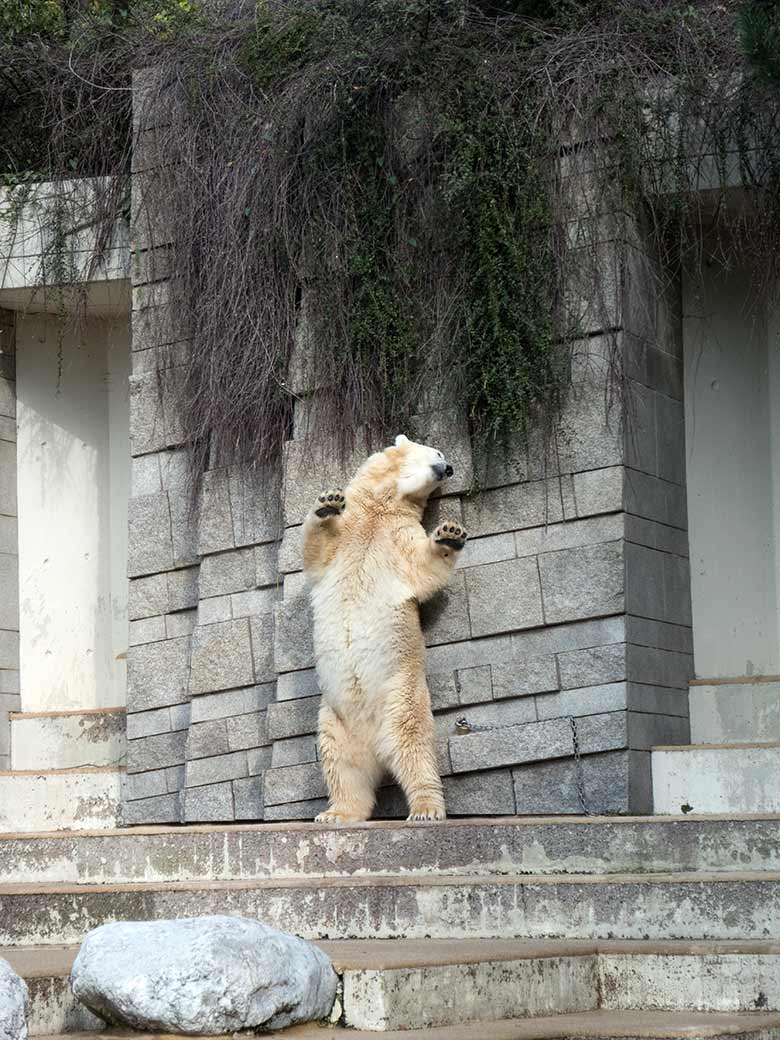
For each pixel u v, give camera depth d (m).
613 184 7.16
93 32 8.90
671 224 7.54
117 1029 4.45
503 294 7.21
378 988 4.63
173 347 8.13
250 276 7.80
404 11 7.58
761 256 7.26
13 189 8.81
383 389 7.53
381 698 6.90
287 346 7.76
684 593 7.67
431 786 6.79
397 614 6.91
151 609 8.12
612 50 7.36
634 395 7.20
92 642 9.20
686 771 6.92
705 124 7.22
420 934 5.76
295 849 6.30
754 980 5.14
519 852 6.16
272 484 7.81
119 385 9.36
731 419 7.84
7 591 9.01
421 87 7.49
